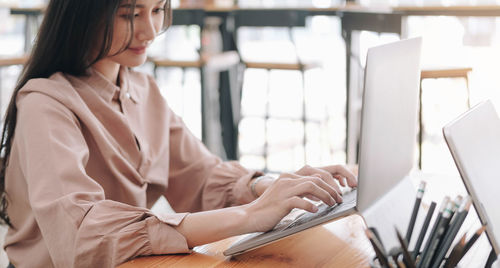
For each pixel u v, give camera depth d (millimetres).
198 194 1570
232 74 4379
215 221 1026
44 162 1124
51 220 1080
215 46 4367
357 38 3393
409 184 1106
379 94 900
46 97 1203
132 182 1363
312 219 965
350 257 1031
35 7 4355
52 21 1273
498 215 958
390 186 1010
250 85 4566
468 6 3465
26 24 4398
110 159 1300
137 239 1027
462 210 817
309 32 4641
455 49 3984
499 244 910
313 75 4402
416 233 1008
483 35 3902
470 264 1012
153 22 1284
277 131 4613
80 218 1058
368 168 898
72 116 1223
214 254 1042
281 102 4516
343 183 1251
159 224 1043
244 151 4457
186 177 1587
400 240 772
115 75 1404
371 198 930
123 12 1225
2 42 4488
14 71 3980
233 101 4418
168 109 1570
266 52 4734
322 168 1263
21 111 1202
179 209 1598
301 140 4496
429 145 3705
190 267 978
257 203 1035
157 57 3984
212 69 3914
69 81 1308
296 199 998
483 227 808
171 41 4609
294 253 1044
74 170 1116
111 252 1025
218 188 1500
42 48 1281
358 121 3438
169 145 1593
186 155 1597
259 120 4672
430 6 3529
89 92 1312
